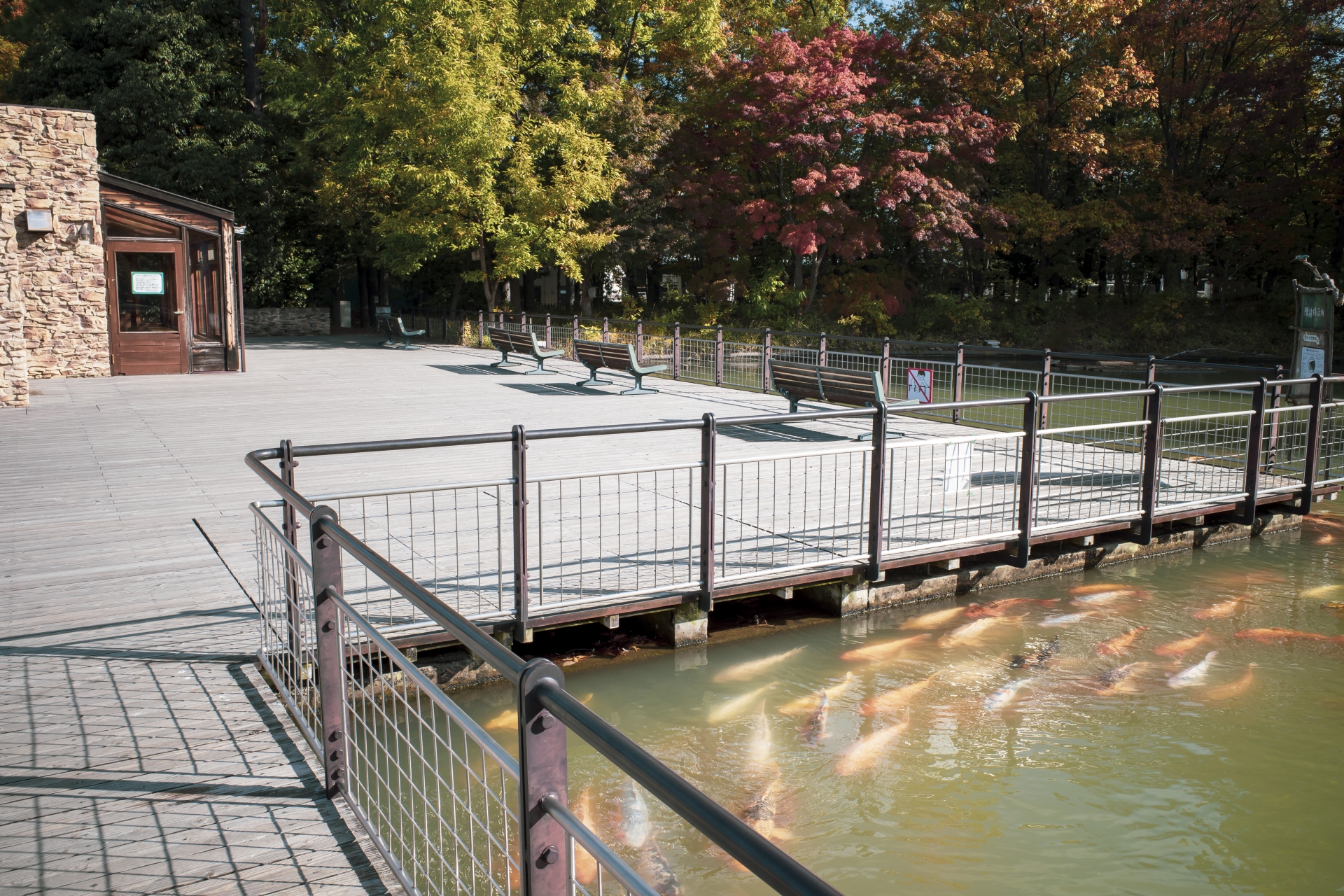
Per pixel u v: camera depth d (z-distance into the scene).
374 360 21.78
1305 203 33.31
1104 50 32.47
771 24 35.28
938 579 7.25
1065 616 6.93
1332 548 8.77
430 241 26.12
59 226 17.06
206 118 29.69
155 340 18.22
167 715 4.16
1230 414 8.57
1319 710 5.45
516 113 27.58
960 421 12.80
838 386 11.89
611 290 40.38
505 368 20.23
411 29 25.08
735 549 6.88
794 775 4.64
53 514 7.75
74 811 3.36
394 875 3.00
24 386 13.77
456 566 5.92
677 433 11.80
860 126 30.22
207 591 5.89
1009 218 32.16
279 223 31.06
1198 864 4.02
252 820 3.32
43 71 29.16
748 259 34.69
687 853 3.93
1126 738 5.11
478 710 5.31
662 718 5.25
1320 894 3.84
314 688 4.70
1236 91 31.12
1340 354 28.03
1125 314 34.34
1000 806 4.43
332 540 3.43
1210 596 7.37
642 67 34.19
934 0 33.66
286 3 29.84
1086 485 9.19
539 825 1.73
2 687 4.44
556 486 8.86
